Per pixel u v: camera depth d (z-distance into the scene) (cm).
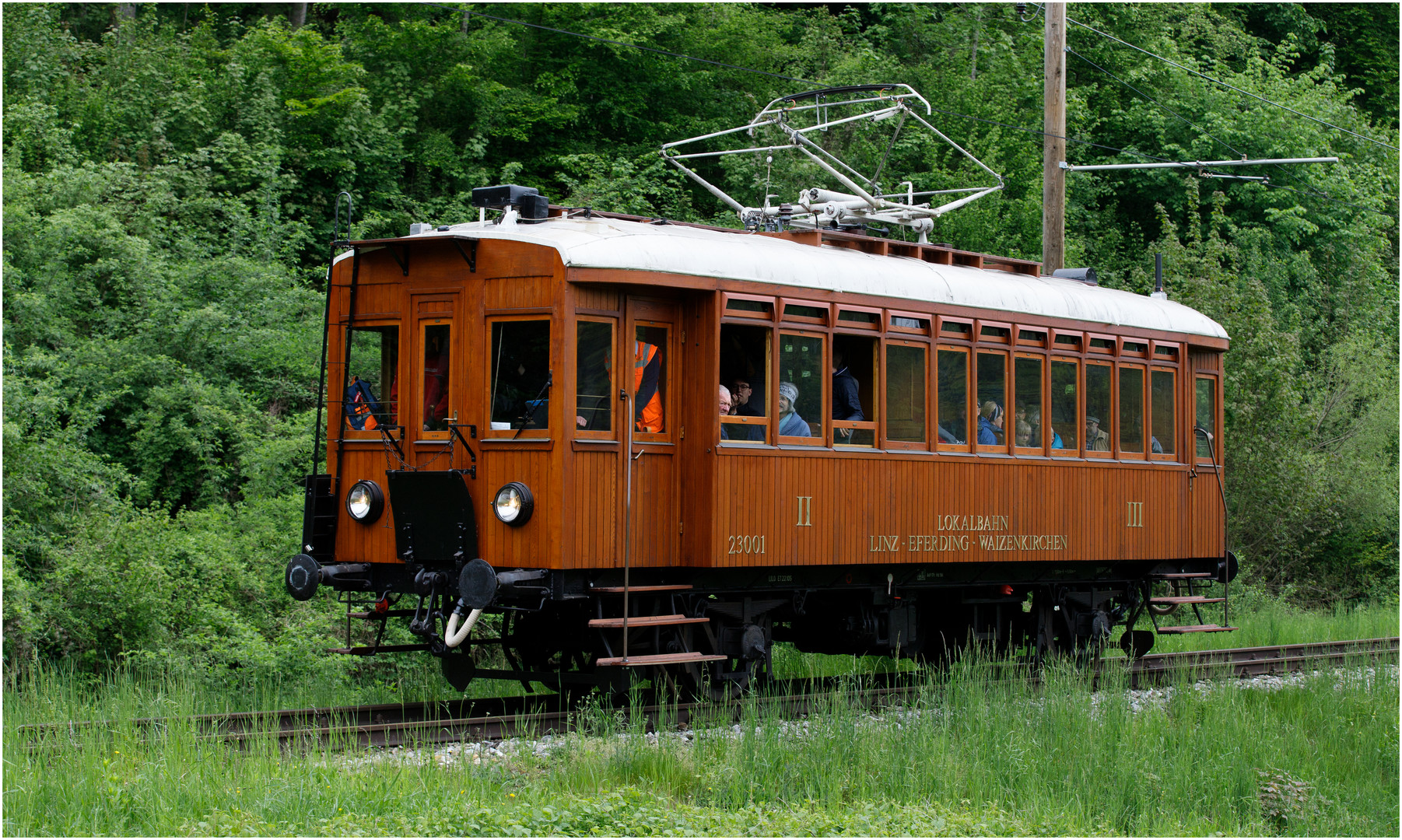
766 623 1142
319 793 719
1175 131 3019
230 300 1750
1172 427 1472
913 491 1174
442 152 2277
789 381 1078
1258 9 3628
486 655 1263
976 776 846
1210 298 2197
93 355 1596
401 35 2384
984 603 1321
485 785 758
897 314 1164
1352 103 3712
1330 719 1120
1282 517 2184
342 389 1050
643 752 836
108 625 1168
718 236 1095
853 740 884
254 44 2269
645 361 1012
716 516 1012
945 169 2436
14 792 694
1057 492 1316
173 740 788
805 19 3042
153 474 1553
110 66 2150
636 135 2519
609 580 1000
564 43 2489
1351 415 2519
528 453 959
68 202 1752
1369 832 840
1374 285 2988
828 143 2527
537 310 960
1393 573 2330
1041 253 2319
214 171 2031
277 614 1277
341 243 1031
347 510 1052
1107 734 969
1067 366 1342
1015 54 2856
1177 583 1625
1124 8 3177
